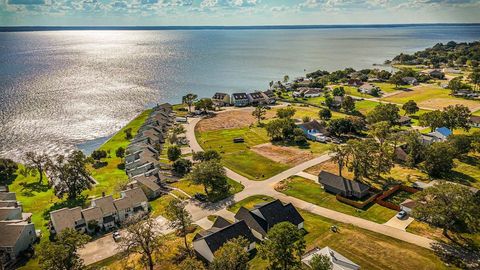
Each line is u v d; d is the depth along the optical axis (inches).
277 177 3924.7
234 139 5300.2
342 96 7445.9
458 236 2689.5
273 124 5260.8
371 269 2341.3
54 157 4869.6
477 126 5565.9
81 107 7524.6
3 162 4205.2
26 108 7303.2
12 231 2628.0
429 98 7628.0
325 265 1983.3
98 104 7829.7
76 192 3563.0
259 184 3757.4
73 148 5280.5
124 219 3122.5
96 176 4119.1
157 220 3075.8
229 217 3080.7
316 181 3777.1
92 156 4626.0
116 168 4377.5
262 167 4227.4
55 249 2081.7
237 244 2170.3
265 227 2763.3
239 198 3444.9
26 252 2652.6
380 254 2500.0
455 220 2834.6
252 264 2438.5
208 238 2460.6
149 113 7017.7
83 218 2947.8
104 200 3110.2
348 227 2866.6
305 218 3036.4
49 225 2999.5
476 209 2508.6
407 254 2487.7
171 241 2751.0
